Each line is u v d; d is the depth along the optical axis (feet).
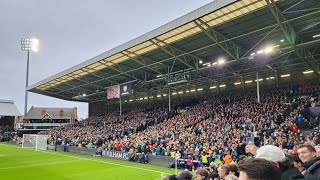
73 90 167.94
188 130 95.71
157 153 87.45
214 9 57.72
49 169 76.02
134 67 110.63
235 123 86.38
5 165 83.71
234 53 84.64
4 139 208.13
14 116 257.14
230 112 97.71
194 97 147.95
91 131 149.89
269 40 74.43
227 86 135.03
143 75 119.85
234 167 15.67
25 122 234.17
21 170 74.18
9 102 261.24
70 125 188.55
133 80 124.57
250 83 126.41
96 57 102.83
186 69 95.40
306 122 75.97
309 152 11.24
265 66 103.81
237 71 106.01
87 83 144.46
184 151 77.61
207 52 85.97
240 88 129.80
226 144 70.03
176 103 146.92
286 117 80.18
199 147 76.43
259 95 103.81
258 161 5.84
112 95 128.36
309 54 82.28
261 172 5.49
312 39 72.95
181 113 124.06
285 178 8.00
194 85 149.79
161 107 150.20
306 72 108.78
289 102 92.32
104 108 205.46
